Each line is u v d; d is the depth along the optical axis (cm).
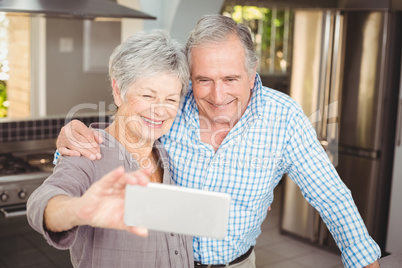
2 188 286
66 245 91
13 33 354
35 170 305
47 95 366
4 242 302
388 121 352
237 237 143
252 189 142
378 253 139
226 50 125
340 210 142
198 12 335
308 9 368
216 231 75
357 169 361
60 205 86
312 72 370
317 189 144
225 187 141
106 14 252
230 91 130
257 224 149
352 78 356
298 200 387
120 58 118
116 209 77
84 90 379
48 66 362
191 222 75
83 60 374
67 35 365
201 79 129
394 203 353
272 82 582
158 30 122
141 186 74
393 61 346
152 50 115
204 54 125
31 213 93
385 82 345
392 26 340
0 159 326
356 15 349
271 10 591
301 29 374
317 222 377
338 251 369
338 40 357
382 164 355
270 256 362
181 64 119
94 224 78
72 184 107
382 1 340
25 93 366
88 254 122
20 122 347
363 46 348
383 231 365
